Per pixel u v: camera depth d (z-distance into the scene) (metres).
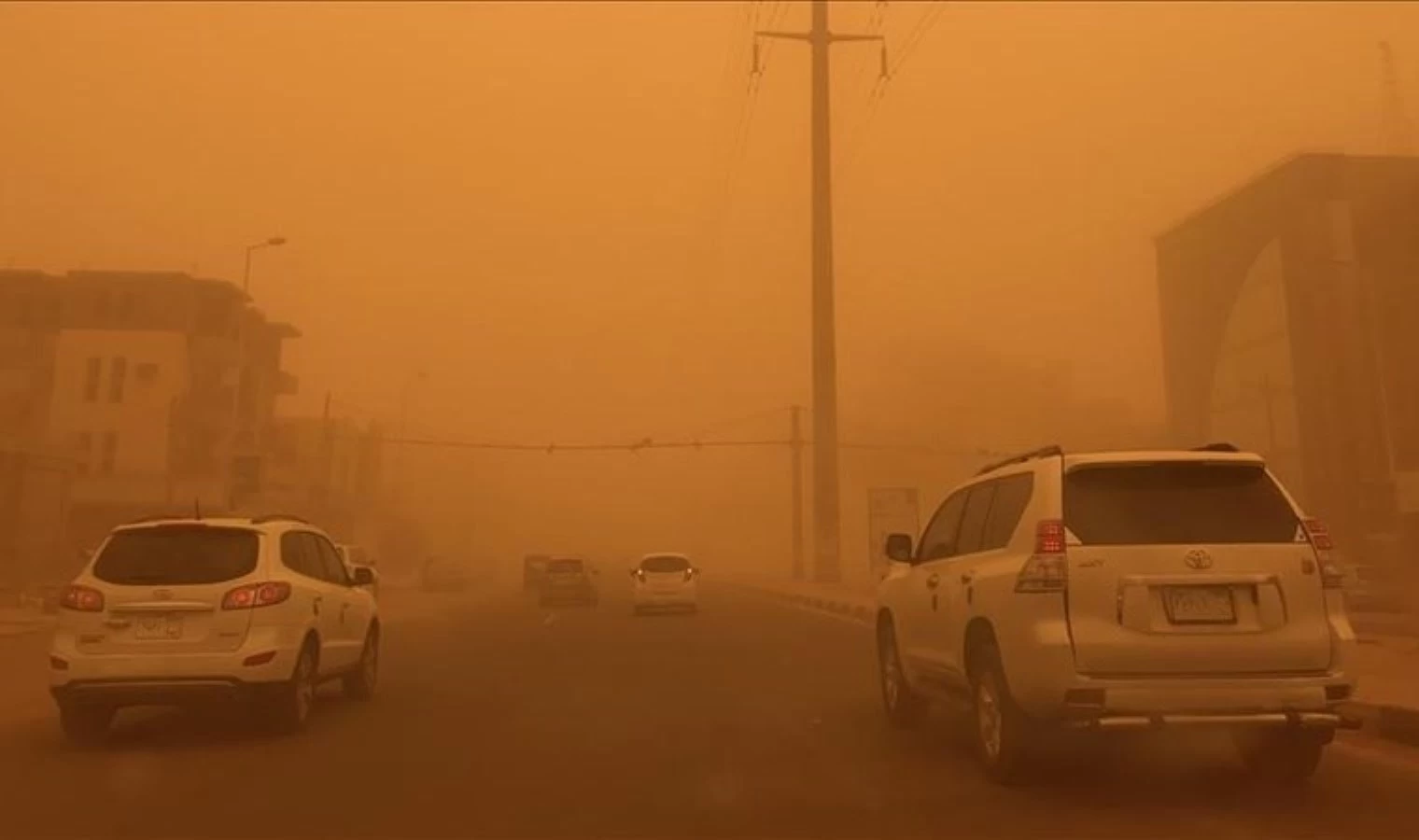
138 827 7.14
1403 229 44.09
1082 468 7.62
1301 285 49.28
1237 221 54.50
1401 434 44.62
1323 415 48.16
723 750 9.69
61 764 9.25
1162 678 7.14
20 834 6.95
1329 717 7.12
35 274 54.03
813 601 35.03
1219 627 7.21
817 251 47.94
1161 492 7.58
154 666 9.90
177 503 52.66
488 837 6.89
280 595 10.47
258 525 10.79
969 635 8.51
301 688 10.82
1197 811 7.35
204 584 10.16
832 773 8.70
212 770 8.96
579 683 14.76
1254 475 7.70
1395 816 7.19
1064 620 7.24
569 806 7.66
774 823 7.18
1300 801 7.61
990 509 8.66
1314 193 49.25
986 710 8.31
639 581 31.95
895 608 10.66
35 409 53.25
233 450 40.81
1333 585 7.38
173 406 50.38
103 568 10.27
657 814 7.44
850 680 14.93
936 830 6.97
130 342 54.03
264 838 6.88
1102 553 7.30
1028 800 7.69
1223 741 9.69
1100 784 8.15
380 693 13.84
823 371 46.50
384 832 7.02
